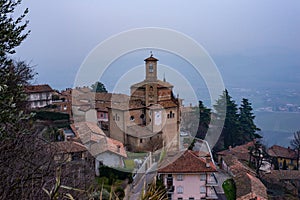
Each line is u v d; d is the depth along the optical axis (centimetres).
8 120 304
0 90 299
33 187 364
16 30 324
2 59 317
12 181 353
